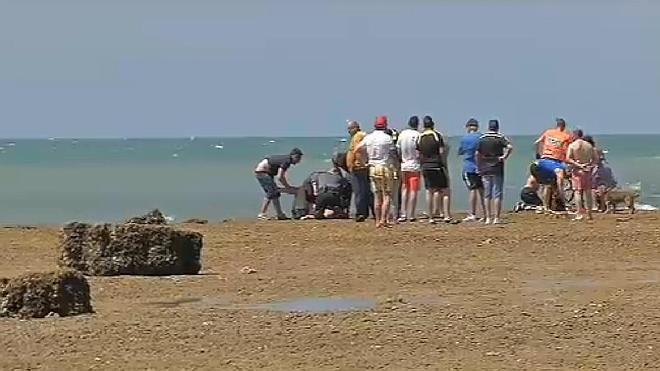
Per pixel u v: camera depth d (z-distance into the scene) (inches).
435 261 2677.2
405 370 1531.7
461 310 1951.3
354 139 3651.6
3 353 1642.5
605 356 1603.1
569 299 2066.9
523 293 2156.7
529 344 1685.5
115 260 2440.9
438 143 3592.5
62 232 2513.5
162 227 2470.5
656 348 1647.4
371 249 2928.2
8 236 3378.4
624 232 3216.0
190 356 1620.3
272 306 2043.6
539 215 3855.8
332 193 3853.3
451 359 1594.5
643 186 7337.6
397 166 3454.7
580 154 3708.2
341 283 2310.5
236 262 2691.9
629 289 2193.7
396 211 3636.8
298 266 2605.8
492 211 3567.9
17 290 1935.3
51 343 1705.2
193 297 2160.4
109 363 1574.8
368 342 1704.0
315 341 1712.6
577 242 3026.6
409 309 1971.0
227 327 1817.2
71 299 1950.1
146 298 2151.8
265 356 1617.9
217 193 7012.8
